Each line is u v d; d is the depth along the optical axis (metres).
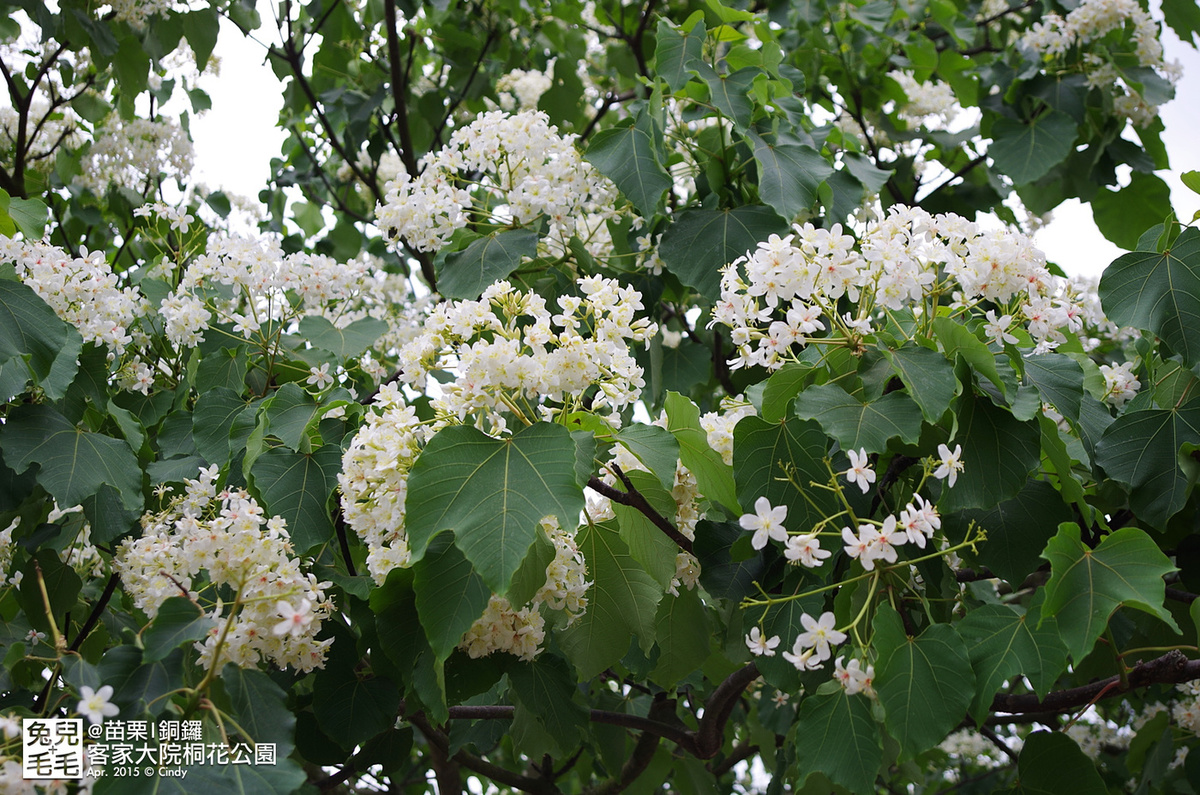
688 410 2.34
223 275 3.35
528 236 3.36
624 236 4.14
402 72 5.37
